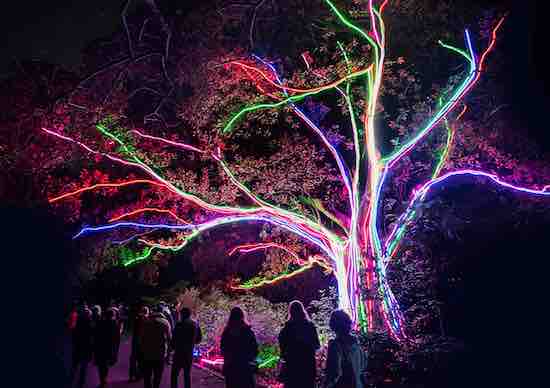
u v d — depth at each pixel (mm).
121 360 17688
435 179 13570
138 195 18797
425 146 15141
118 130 14484
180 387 12102
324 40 16094
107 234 18531
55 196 15188
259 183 15258
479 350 11961
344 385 6887
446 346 11555
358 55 15555
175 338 10070
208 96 14367
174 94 14852
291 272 19016
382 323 12211
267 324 15945
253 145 17297
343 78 13656
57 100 12328
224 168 14617
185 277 26250
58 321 2295
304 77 14414
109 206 18938
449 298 14336
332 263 14609
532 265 13914
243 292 20672
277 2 14633
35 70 14250
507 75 15914
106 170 18031
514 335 13047
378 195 13312
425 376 10789
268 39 15438
